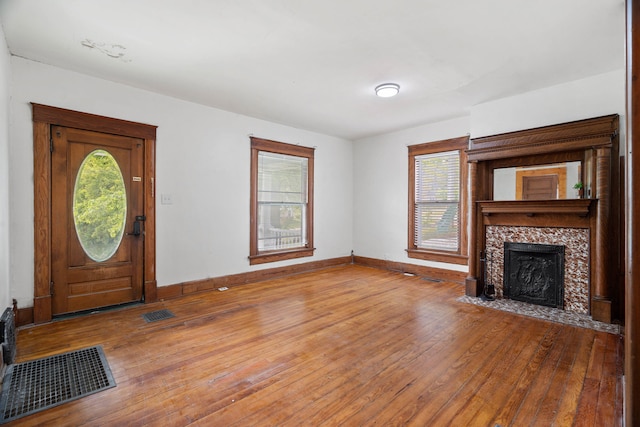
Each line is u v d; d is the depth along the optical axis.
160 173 3.74
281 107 4.20
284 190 5.19
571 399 1.82
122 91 3.43
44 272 2.98
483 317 3.18
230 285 4.41
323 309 3.44
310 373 2.12
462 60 2.84
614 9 2.10
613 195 3.07
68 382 2.00
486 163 4.01
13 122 2.81
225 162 4.35
